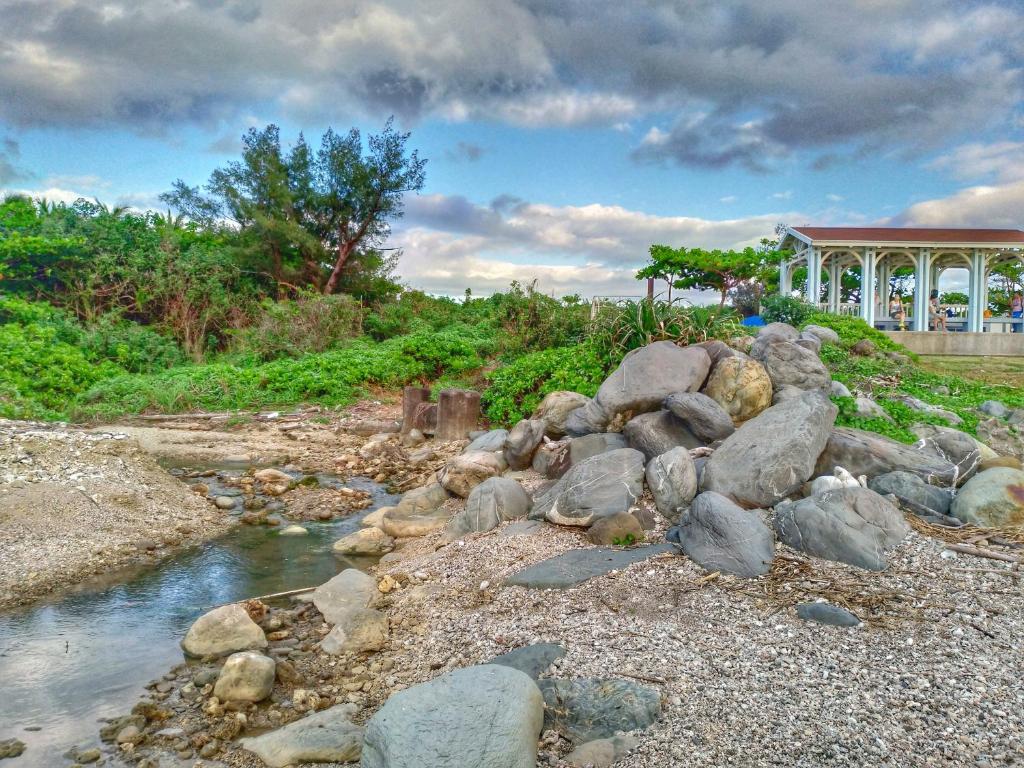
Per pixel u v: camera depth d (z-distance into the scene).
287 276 25.73
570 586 5.07
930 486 6.04
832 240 24.72
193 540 7.15
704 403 7.29
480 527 6.75
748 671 3.80
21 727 3.77
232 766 3.42
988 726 3.21
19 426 9.62
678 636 4.24
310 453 11.52
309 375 16.02
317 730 3.58
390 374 16.58
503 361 16.83
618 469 6.57
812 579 4.83
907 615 4.30
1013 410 9.86
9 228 21.52
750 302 30.22
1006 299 39.97
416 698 3.10
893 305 30.39
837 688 3.58
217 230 25.88
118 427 12.90
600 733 3.36
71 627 5.06
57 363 15.01
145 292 21.48
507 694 3.15
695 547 5.34
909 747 3.09
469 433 11.64
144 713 3.88
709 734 3.27
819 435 6.25
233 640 4.68
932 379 12.34
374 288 27.42
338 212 26.14
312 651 4.64
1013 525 5.46
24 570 6.01
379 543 6.95
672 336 10.14
